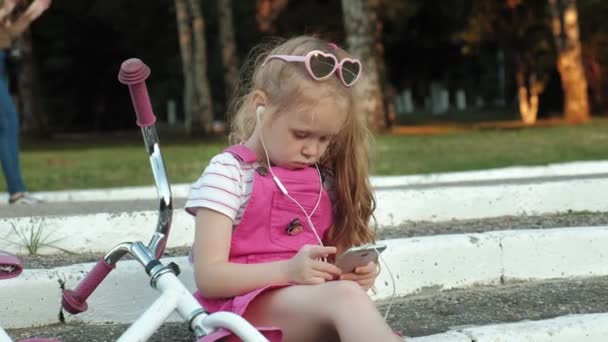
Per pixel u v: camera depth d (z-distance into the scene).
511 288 5.53
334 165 4.10
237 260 3.87
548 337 4.38
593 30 33.25
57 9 42.12
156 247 3.47
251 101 3.95
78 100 46.66
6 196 9.41
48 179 12.45
